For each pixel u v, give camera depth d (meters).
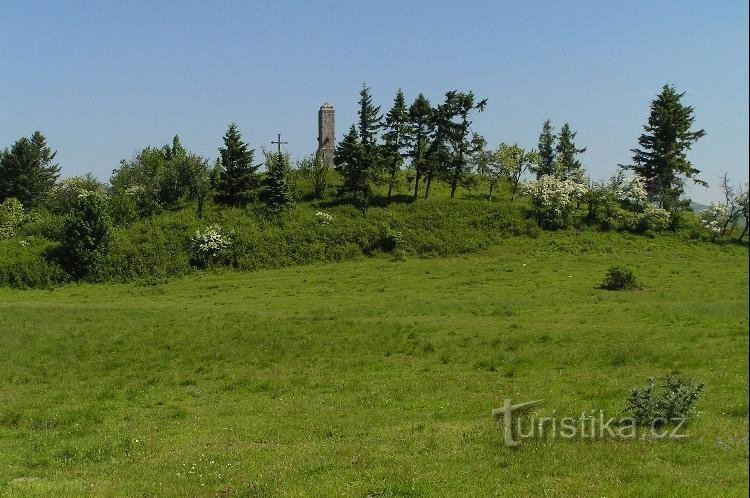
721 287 50.84
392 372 26.50
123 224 80.19
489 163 89.31
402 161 88.19
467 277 59.97
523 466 13.88
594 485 12.55
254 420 20.00
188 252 72.56
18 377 29.22
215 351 32.19
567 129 102.00
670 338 29.50
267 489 13.43
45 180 117.00
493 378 24.09
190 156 90.88
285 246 73.81
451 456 14.83
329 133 104.25
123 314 43.91
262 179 91.62
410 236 76.81
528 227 78.75
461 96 87.31
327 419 19.56
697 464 13.50
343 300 50.53
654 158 90.06
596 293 49.09
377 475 13.81
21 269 69.12
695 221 87.25
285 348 32.06
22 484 14.63
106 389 25.69
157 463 15.83
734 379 20.83
